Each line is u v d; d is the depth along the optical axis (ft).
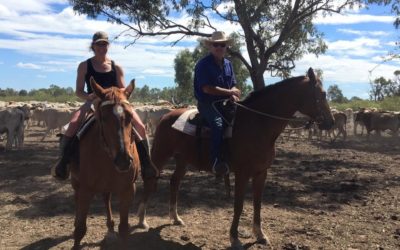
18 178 34.99
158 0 55.47
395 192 31.73
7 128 52.95
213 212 25.81
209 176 37.17
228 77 20.72
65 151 17.56
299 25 64.08
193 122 21.09
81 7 54.08
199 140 20.80
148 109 78.84
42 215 24.77
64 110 65.10
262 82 59.31
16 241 20.35
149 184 22.22
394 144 67.77
